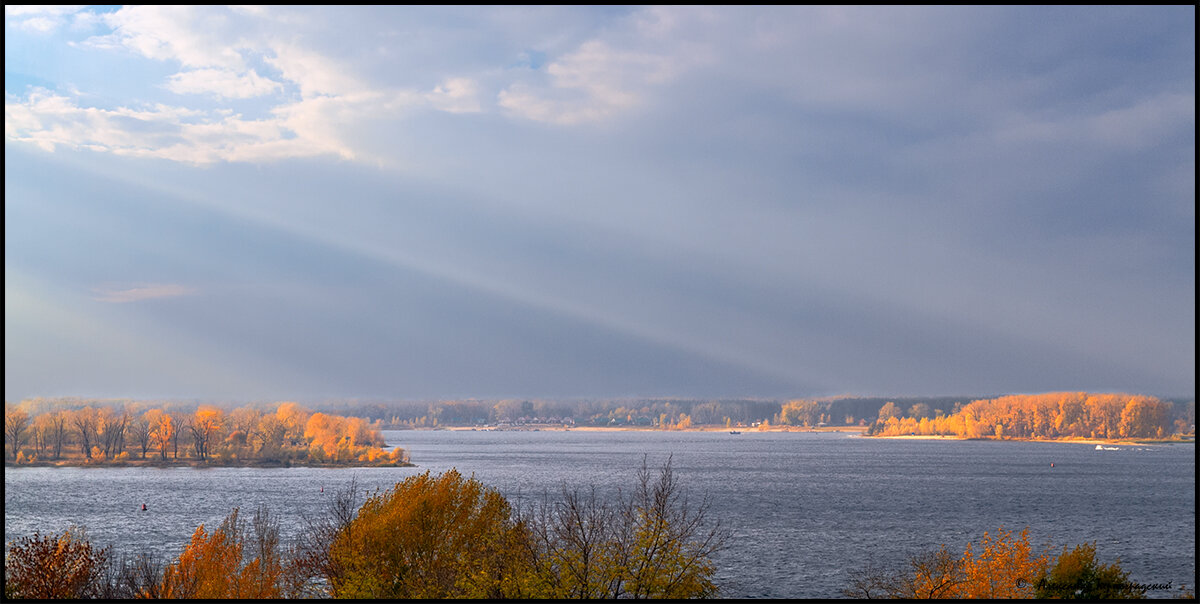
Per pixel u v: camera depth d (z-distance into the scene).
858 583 44.62
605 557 31.03
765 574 70.75
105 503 127.25
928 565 41.72
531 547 32.03
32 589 33.25
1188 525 114.62
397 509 35.06
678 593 30.98
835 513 123.44
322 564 35.97
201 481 166.00
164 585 35.06
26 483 160.38
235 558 35.84
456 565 33.88
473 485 36.25
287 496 135.25
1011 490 168.38
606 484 161.25
